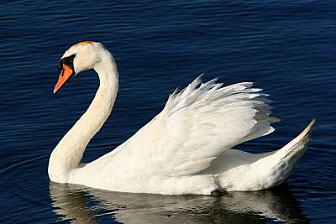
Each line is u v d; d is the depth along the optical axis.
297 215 15.02
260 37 22.58
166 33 22.92
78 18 23.80
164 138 15.63
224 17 23.66
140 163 15.82
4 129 18.62
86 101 19.91
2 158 17.53
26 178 16.80
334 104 19.34
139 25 23.38
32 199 15.93
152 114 19.25
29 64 21.55
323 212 15.09
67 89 20.47
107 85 16.91
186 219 15.01
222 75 20.86
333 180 16.25
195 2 24.59
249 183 15.62
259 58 21.56
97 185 16.30
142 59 21.69
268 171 15.47
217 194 15.71
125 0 24.84
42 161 17.45
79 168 16.69
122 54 21.95
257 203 15.45
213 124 15.35
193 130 15.45
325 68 20.89
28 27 23.31
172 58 21.70
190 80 20.67
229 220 14.96
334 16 23.34
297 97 19.73
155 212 15.28
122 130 18.69
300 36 22.45
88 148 17.98
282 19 23.42
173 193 15.86
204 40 22.56
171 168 15.69
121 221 14.98
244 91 15.41
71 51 16.86
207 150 15.38
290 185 16.06
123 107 19.55
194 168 15.59
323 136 17.98
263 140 18.11
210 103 15.48
